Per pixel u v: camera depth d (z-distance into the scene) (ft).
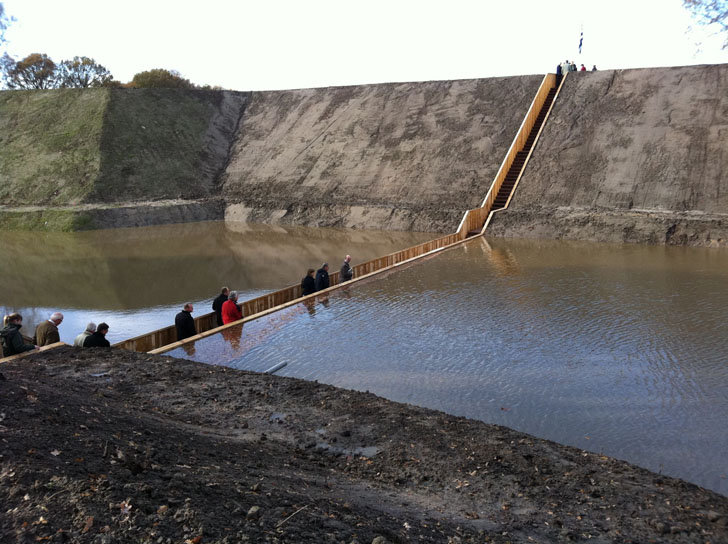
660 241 85.05
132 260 82.53
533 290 59.47
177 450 18.93
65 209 119.85
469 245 89.10
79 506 13.62
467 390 34.50
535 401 32.73
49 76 224.94
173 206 127.13
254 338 44.93
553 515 19.03
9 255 87.45
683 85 109.60
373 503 18.35
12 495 13.84
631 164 100.22
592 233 90.48
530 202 102.37
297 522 14.75
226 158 148.77
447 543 16.02
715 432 28.63
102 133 140.36
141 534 13.07
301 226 117.50
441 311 52.54
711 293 55.47
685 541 17.70
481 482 21.26
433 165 118.93
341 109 145.18
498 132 120.06
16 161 139.54
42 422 18.11
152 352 40.83
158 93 156.66
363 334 46.09
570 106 116.26
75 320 53.88
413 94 139.13
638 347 41.60
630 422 29.91
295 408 28.48
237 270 75.00
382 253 84.89
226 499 15.37
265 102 161.89
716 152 95.50
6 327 34.37
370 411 28.02
